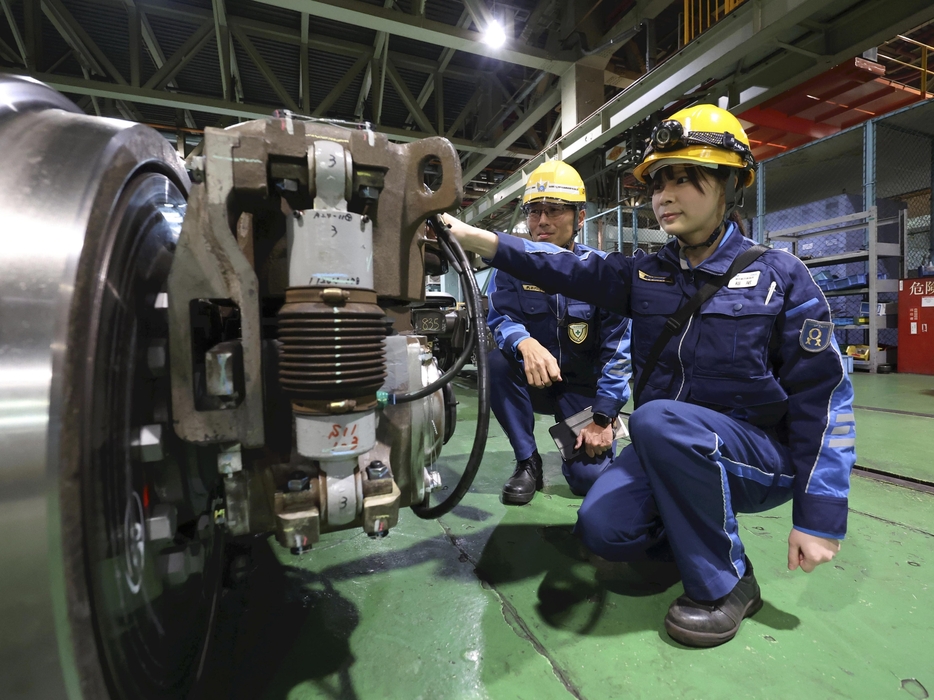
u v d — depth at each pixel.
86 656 0.39
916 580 1.09
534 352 1.44
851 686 0.78
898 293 4.93
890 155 5.76
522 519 1.49
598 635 0.92
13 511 0.37
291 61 6.41
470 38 4.90
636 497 1.05
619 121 4.68
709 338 0.94
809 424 0.89
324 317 0.54
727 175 0.92
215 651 0.87
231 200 0.55
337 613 0.99
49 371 0.38
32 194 0.43
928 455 2.01
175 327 0.52
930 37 5.76
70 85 5.20
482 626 0.95
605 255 1.17
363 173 0.60
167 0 5.26
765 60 4.12
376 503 0.62
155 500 0.57
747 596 0.94
